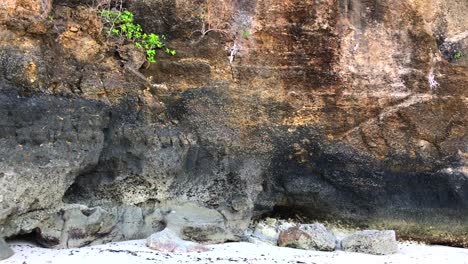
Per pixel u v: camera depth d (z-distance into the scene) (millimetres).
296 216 7570
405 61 7648
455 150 7488
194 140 7012
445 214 7336
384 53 7629
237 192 7055
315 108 7453
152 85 6980
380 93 7539
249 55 7434
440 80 7660
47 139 5801
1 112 5559
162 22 7301
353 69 7516
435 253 6664
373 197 7363
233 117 7250
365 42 7598
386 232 6613
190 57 7289
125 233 6355
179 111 7086
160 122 6875
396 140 7465
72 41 6457
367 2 7695
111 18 6891
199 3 7402
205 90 7238
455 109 7602
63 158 5852
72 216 5871
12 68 5777
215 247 6352
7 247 5254
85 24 6562
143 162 6586
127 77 6777
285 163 7344
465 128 7562
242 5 7539
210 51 7340
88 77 6414
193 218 6652
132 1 7215
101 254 5488
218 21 7422
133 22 7188
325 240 6555
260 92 7391
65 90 6195
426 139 7500
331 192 7379
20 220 5555
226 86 7309
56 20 6379
